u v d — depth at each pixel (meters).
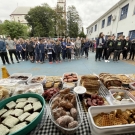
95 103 1.10
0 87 1.24
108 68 4.43
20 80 1.57
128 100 1.14
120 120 0.86
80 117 0.88
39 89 1.29
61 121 0.76
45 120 0.95
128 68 4.38
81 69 4.35
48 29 22.72
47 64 5.27
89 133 0.83
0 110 0.98
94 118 0.92
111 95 1.24
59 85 1.57
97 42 5.77
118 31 9.37
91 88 1.39
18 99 1.11
